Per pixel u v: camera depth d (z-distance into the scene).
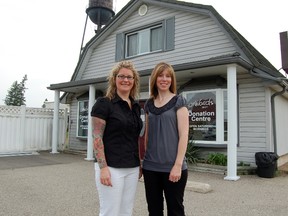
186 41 10.60
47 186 6.12
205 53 10.03
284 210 4.64
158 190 2.86
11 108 12.24
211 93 9.13
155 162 2.80
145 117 3.04
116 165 2.65
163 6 11.40
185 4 10.48
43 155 11.80
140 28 12.12
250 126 8.83
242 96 9.03
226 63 7.52
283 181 7.12
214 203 4.98
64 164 9.46
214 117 9.01
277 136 9.41
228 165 7.27
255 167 8.20
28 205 4.70
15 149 12.28
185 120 2.77
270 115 8.72
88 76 14.20
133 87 2.95
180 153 2.68
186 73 9.05
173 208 2.74
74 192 5.63
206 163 8.71
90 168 8.66
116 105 2.74
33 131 13.03
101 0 17.39
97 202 4.93
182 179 2.76
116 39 13.03
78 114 13.54
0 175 7.32
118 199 2.67
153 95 3.04
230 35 9.23
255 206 4.85
